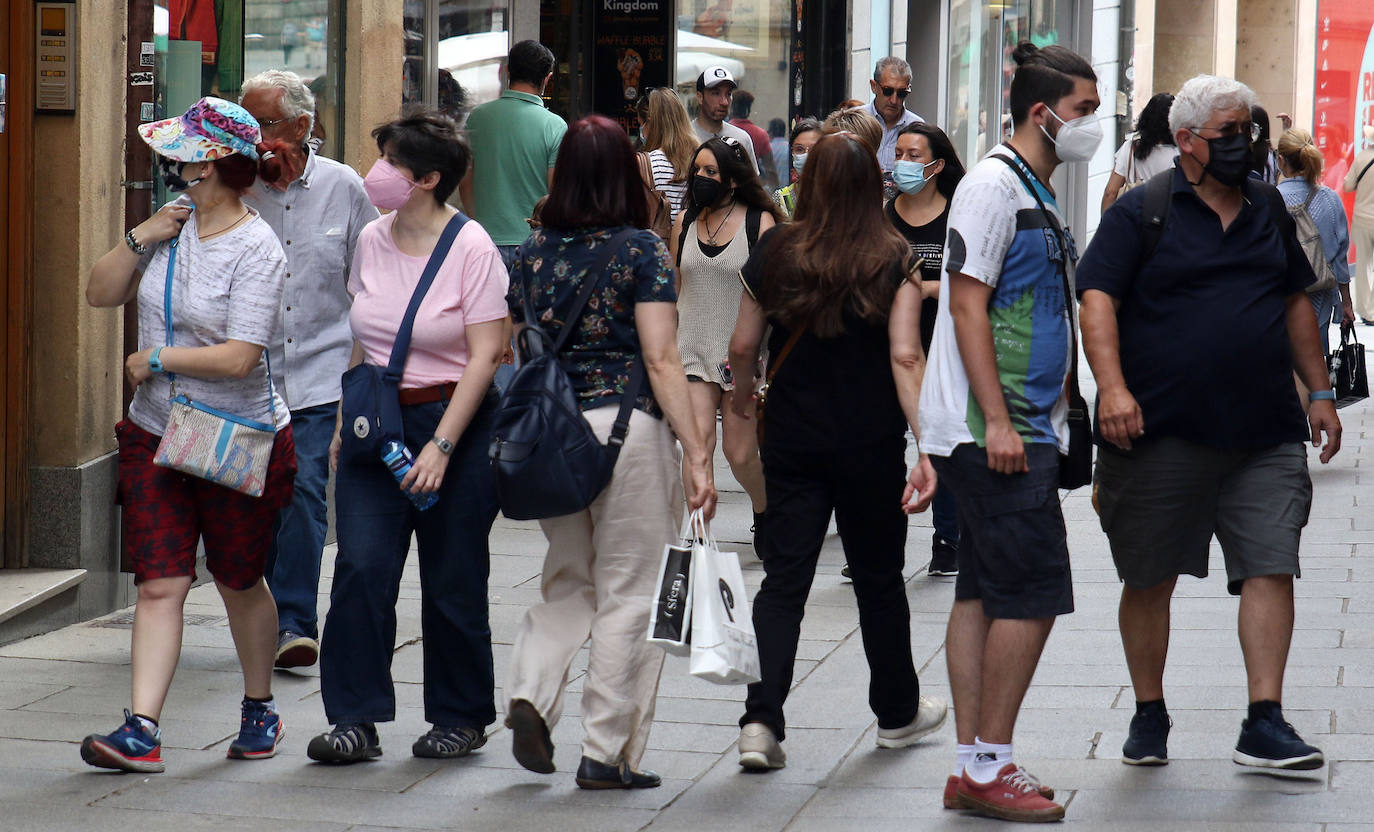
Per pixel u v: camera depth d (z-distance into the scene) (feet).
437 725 62.28
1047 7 248.32
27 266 80.38
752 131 145.48
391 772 59.98
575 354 57.47
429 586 61.36
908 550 101.14
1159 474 57.82
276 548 75.25
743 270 61.77
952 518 92.68
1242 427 57.00
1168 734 61.21
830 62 174.91
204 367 58.49
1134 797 56.34
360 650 60.80
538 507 55.83
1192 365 56.75
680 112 107.76
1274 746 57.67
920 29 199.21
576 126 57.77
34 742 62.85
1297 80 319.27
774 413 60.44
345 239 75.20
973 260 53.57
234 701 68.85
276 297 59.57
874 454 59.47
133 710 59.16
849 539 61.67
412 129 59.52
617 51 158.71
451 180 60.08
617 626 57.67
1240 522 57.98
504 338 60.34
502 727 66.03
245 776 59.21
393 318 59.93
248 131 59.52
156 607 59.62
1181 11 291.17
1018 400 54.19
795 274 58.85
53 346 80.94
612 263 56.90
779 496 60.85
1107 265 57.41
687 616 54.95
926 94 199.93
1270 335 57.06
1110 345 57.36
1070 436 55.16
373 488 60.59
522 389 56.34
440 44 121.80
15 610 76.48
